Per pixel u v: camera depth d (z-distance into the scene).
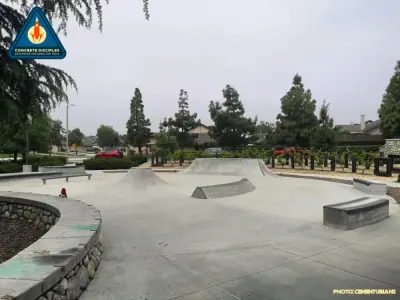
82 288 3.26
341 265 3.97
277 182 13.18
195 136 45.62
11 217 6.78
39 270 2.67
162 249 4.59
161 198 8.62
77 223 4.32
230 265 3.98
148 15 5.34
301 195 9.52
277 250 4.54
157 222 6.11
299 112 39.09
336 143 31.34
